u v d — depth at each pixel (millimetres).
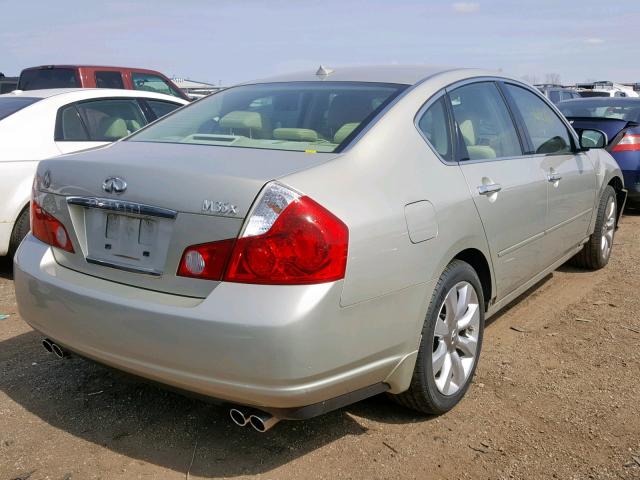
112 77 10203
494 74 4016
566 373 3637
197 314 2352
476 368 3564
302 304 2311
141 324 2477
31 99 5777
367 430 3023
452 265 3098
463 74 3684
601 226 5410
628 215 8391
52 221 2934
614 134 7711
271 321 2281
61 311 2756
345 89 3383
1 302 4773
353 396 2613
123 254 2676
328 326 2377
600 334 4211
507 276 3686
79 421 3068
